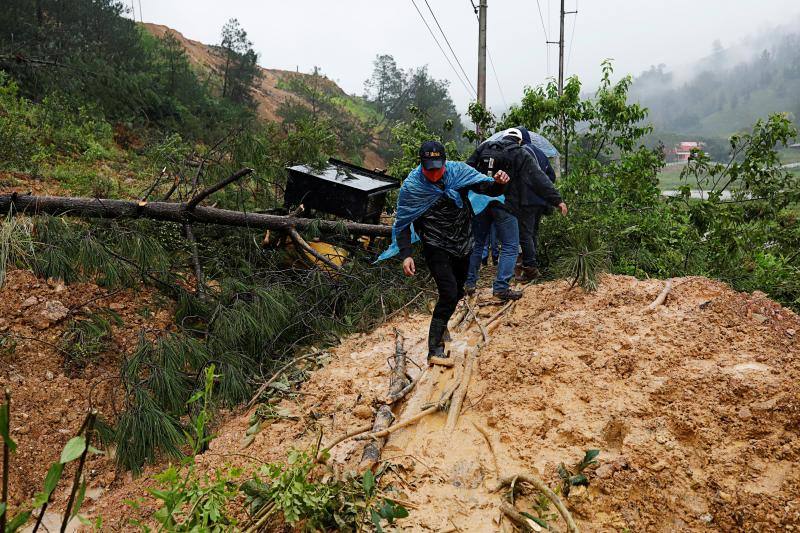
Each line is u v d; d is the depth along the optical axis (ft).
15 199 20.01
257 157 25.66
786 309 14.17
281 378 16.25
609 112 28.25
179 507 8.85
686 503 9.68
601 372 12.63
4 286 17.22
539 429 11.74
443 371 14.93
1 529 5.93
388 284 21.18
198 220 21.74
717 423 10.60
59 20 58.29
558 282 18.17
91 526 11.55
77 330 16.56
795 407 10.26
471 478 11.18
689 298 15.25
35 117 38.29
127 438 13.37
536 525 9.78
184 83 63.57
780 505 9.10
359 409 13.69
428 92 153.07
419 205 14.01
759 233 24.00
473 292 19.44
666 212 25.20
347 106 157.79
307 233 22.40
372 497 10.38
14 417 14.03
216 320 17.48
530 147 18.89
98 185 28.37
